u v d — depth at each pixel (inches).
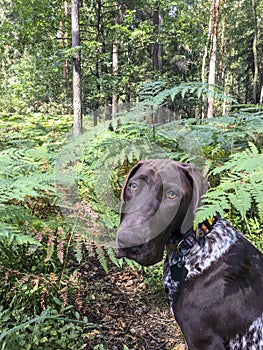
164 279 25.3
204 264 23.2
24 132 66.1
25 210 31.2
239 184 24.8
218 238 23.9
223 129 46.2
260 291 23.1
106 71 135.1
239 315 22.5
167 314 37.6
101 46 133.6
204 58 288.4
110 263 45.2
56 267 38.1
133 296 39.9
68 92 140.0
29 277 33.0
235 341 22.7
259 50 383.6
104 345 32.5
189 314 23.4
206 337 23.0
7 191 28.9
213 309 22.7
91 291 38.9
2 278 33.8
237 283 22.9
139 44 142.1
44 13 125.8
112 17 144.3
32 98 142.2
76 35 108.7
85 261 44.5
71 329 32.5
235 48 403.2
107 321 35.8
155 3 140.7
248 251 24.4
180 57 302.0
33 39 132.6
